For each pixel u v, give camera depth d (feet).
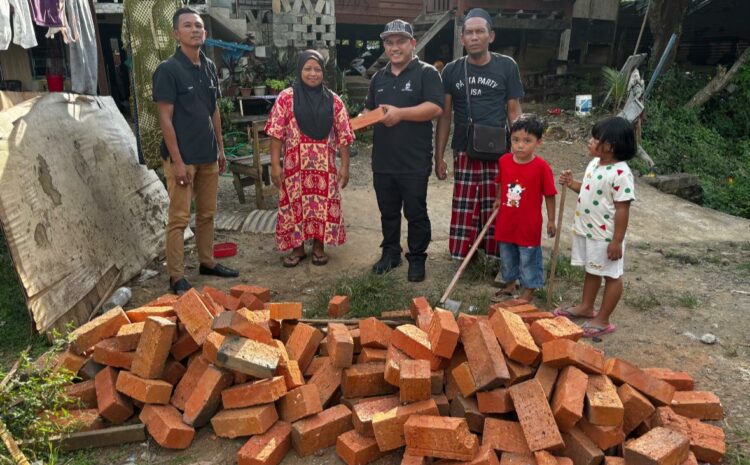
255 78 38.42
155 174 20.18
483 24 14.51
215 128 15.79
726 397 10.44
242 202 24.23
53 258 13.02
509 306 11.94
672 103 43.78
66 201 14.33
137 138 16.62
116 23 43.88
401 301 14.29
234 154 32.42
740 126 41.93
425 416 8.45
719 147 37.88
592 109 43.19
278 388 9.19
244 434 9.07
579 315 13.39
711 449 8.62
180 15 13.84
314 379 9.94
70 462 9.01
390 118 14.56
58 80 19.17
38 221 12.92
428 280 16.01
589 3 53.93
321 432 9.11
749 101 41.81
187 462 8.98
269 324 10.78
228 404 9.29
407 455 8.35
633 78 36.99
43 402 9.11
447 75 15.65
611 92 42.19
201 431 9.64
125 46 16.47
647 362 11.65
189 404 9.39
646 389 9.29
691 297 14.80
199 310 10.04
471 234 16.07
